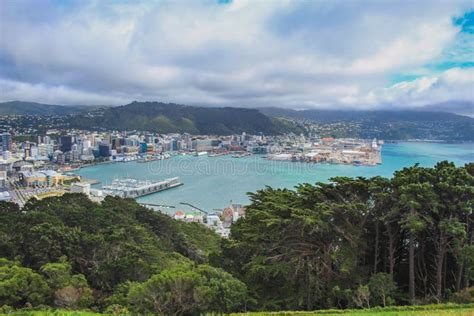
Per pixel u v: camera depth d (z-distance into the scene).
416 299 26.39
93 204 67.19
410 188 25.69
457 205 25.91
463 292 24.55
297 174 196.75
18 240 42.09
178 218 107.94
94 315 18.31
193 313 23.12
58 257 40.44
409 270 28.73
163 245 63.97
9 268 32.84
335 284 27.58
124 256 41.78
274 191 36.69
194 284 23.09
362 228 29.55
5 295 28.02
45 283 30.98
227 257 34.81
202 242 77.38
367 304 24.77
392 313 19.41
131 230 56.12
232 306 23.95
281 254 28.30
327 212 27.56
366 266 29.44
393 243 30.17
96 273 38.19
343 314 20.36
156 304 22.47
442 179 26.92
